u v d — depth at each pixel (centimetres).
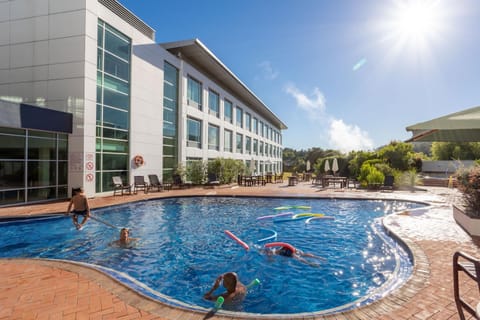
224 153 2802
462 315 228
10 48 1301
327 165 2273
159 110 1775
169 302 336
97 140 1306
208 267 495
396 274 418
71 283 358
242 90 3081
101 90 1327
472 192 681
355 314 278
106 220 878
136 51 1565
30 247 604
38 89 1261
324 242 641
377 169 1930
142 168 1612
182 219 896
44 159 1144
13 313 283
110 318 273
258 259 533
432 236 594
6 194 1016
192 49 2050
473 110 601
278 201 1256
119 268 490
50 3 1248
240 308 352
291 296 383
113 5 1394
